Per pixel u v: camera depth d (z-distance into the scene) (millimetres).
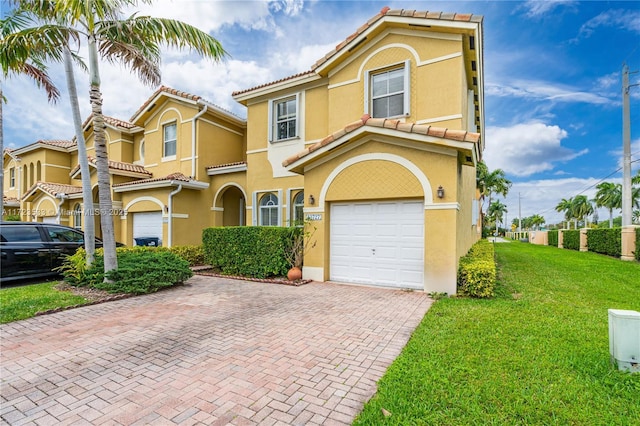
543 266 14047
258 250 11375
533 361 4445
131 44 9594
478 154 10570
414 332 5668
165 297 8578
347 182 9891
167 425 3217
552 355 4625
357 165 9727
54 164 23266
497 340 5176
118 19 8781
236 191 18125
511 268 13461
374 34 11375
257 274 11289
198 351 5008
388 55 11273
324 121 13305
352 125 9273
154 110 18094
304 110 13805
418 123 10680
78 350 5078
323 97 13391
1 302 7543
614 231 18094
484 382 3895
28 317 6715
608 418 3236
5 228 9898
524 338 5250
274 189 14508
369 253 9805
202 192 16359
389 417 3258
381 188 9344
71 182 23938
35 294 8414
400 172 9086
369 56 11617
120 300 8227
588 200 73062
